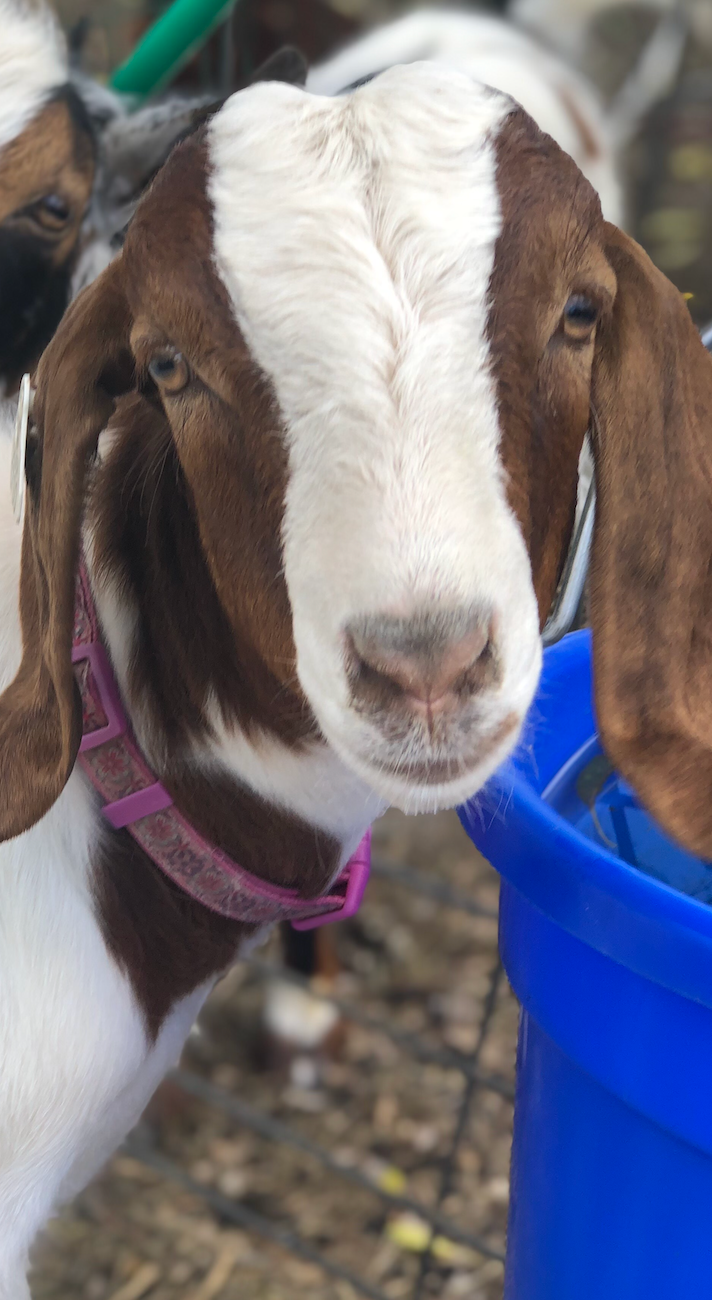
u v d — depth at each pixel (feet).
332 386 1.42
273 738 1.82
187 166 1.55
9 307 3.04
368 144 1.50
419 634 1.32
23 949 1.81
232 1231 3.26
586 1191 1.64
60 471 1.64
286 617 1.52
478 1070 2.73
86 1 4.44
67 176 3.07
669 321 1.67
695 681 1.74
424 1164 3.40
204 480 1.56
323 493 1.41
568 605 1.87
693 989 1.32
